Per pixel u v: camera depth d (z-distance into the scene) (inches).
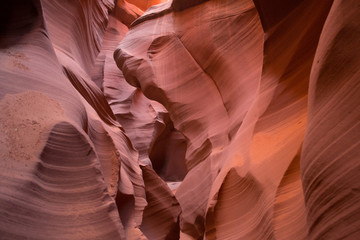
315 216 66.2
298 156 108.7
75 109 108.9
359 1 61.7
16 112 85.1
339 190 58.6
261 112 154.6
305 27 136.3
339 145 61.4
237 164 160.1
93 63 220.7
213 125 278.4
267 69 163.6
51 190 81.3
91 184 92.4
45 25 121.2
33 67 102.6
